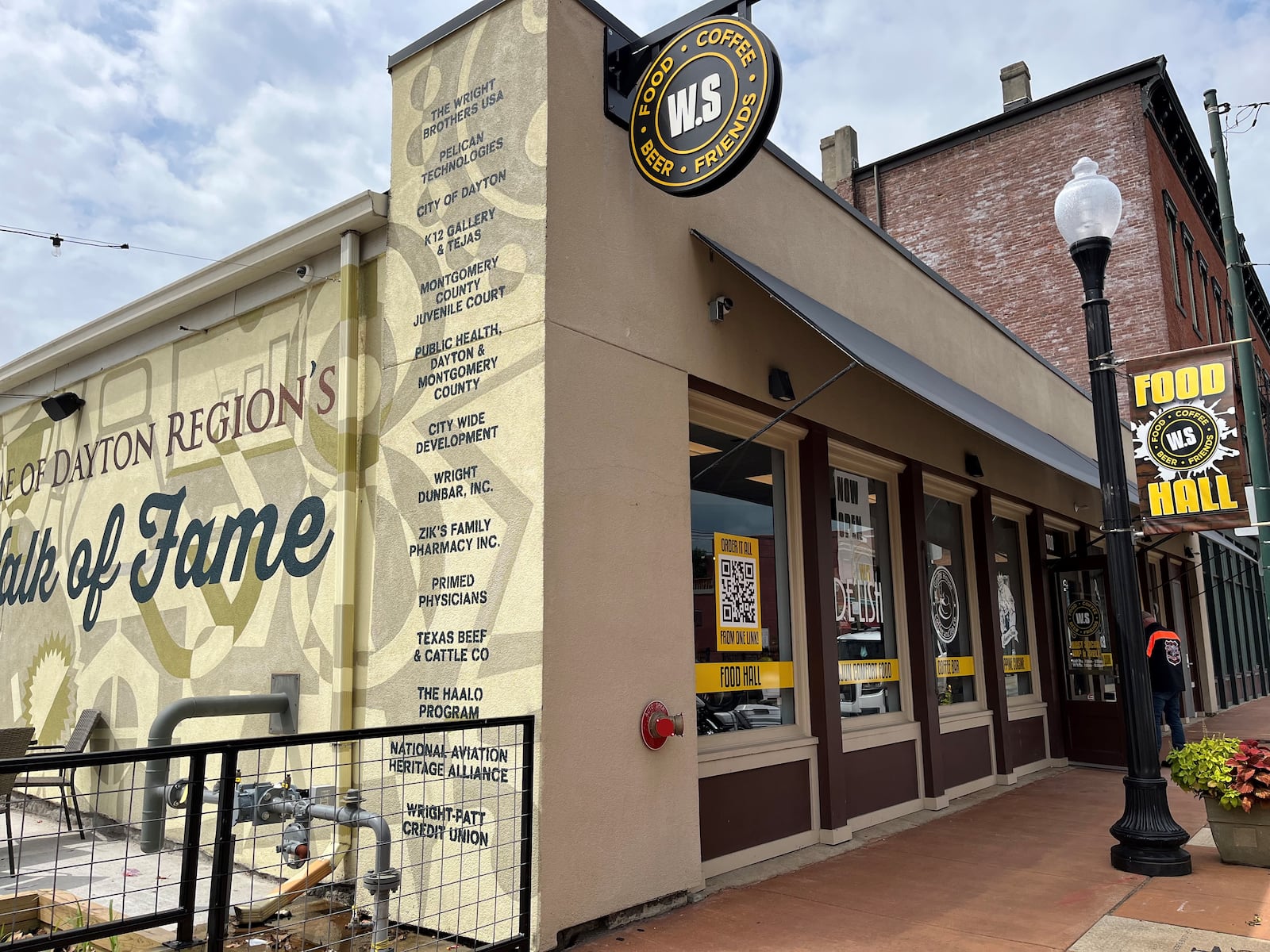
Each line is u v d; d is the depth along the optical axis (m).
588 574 4.92
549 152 5.08
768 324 6.76
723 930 4.81
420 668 5.15
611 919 4.80
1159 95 19.86
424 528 5.29
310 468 6.13
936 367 9.53
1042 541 11.64
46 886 5.66
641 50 5.52
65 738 7.87
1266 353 31.17
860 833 7.16
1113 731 11.06
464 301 5.33
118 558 7.73
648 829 5.07
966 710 9.43
